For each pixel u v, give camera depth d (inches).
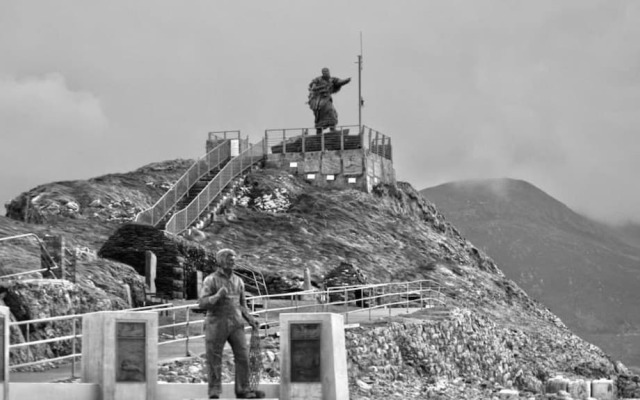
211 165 4101.9
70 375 1695.4
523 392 2571.4
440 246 4089.6
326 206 4131.4
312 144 4397.1
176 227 3595.0
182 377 1819.6
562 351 3277.6
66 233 3223.4
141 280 2608.3
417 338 2662.4
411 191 4608.8
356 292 3137.3
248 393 1456.7
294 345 1515.7
